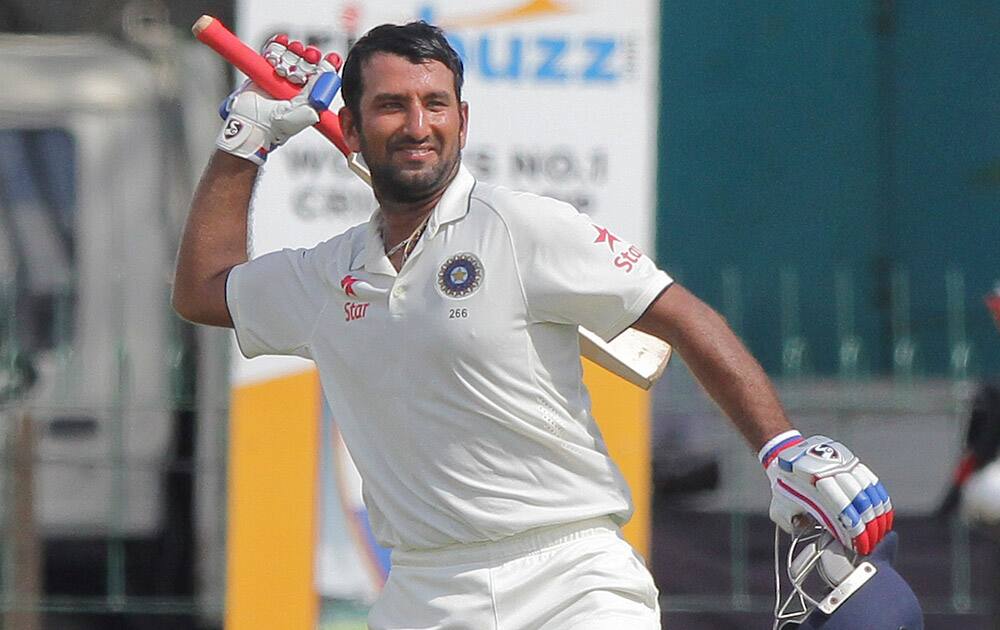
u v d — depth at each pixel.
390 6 19.55
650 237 19.55
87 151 27.28
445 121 12.71
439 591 12.90
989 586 21.58
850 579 12.50
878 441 26.41
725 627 25.47
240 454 19.97
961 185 41.69
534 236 12.52
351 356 12.96
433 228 12.67
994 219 41.22
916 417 26.44
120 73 27.67
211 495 26.00
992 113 41.44
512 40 19.55
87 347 26.58
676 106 42.34
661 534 26.25
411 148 12.64
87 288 26.83
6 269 26.97
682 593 25.70
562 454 12.71
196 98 28.25
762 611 23.67
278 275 13.47
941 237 41.75
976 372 39.59
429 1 19.53
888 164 42.22
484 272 12.51
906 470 26.45
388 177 12.68
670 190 42.31
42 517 25.64
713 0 42.28
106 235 27.11
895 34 42.22
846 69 42.38
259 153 14.11
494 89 19.56
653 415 26.64
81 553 25.98
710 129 42.34
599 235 12.62
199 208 14.16
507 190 12.79
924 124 42.03
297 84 14.09
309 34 19.52
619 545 12.89
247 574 20.03
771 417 12.44
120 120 27.44
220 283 13.88
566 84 19.59
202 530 26.06
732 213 42.28
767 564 26.00
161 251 27.14
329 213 19.52
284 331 13.52
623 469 19.58
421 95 12.64
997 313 18.48
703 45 42.31
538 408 12.60
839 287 41.88
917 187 42.00
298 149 19.48
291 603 20.00
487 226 12.60
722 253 42.22
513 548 12.75
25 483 23.33
